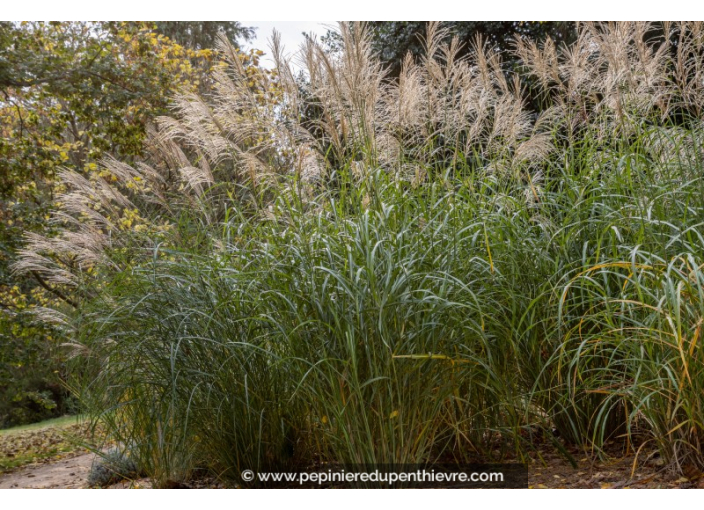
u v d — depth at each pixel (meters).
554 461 4.22
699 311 3.28
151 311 4.43
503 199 4.93
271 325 3.99
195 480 4.71
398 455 3.47
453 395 3.86
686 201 4.11
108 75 12.13
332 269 3.75
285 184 4.86
